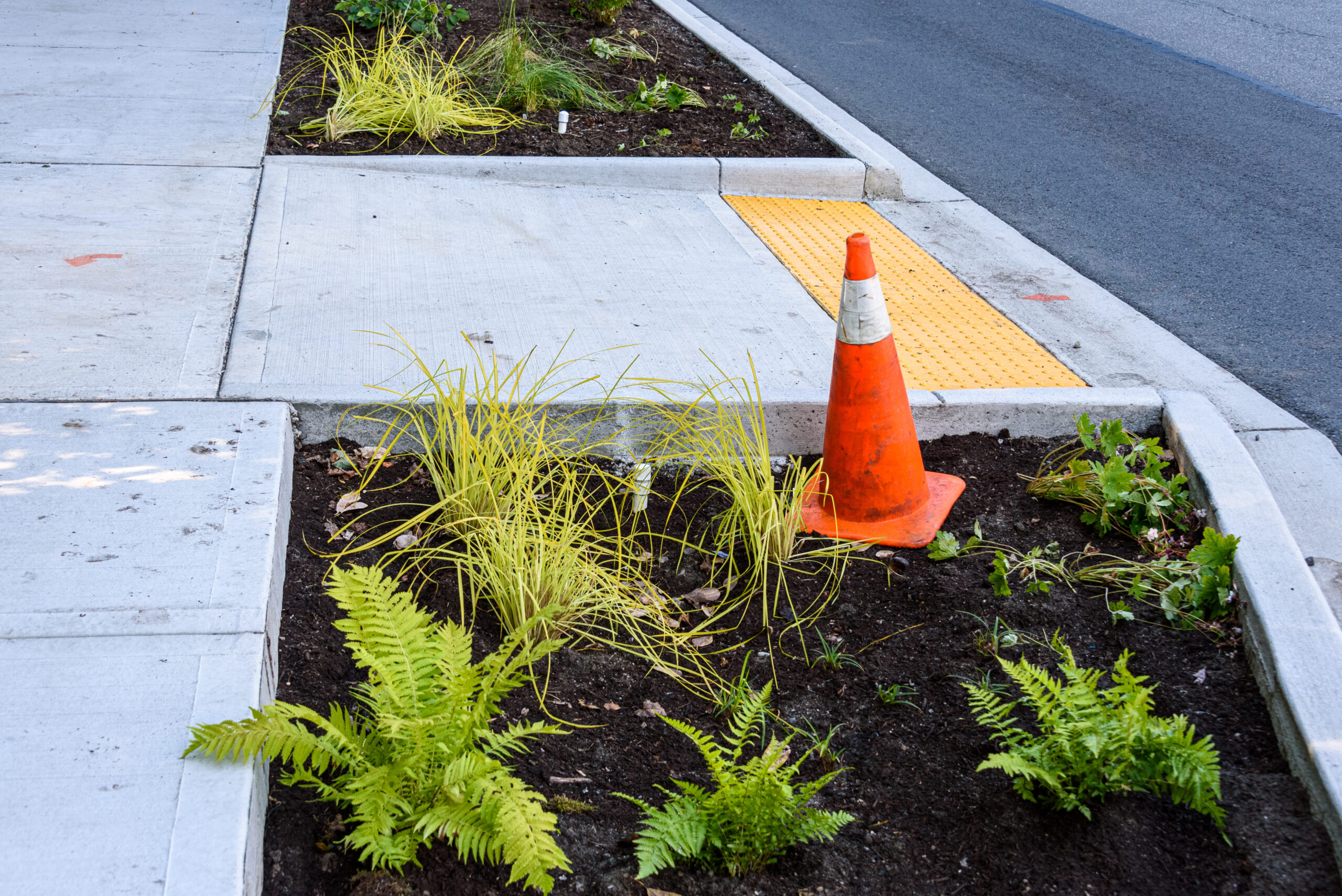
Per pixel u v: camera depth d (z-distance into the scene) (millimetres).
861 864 2428
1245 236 6352
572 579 3121
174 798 2244
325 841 2365
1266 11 12398
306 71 7547
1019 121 8453
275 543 3029
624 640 3086
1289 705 2734
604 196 6207
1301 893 2352
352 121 6527
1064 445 4086
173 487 3193
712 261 5387
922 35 11102
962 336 4816
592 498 3639
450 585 3174
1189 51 10586
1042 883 2375
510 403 3660
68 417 3488
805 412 3971
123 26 8367
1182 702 2898
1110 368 4605
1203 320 5262
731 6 12156
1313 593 3104
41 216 5031
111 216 5121
